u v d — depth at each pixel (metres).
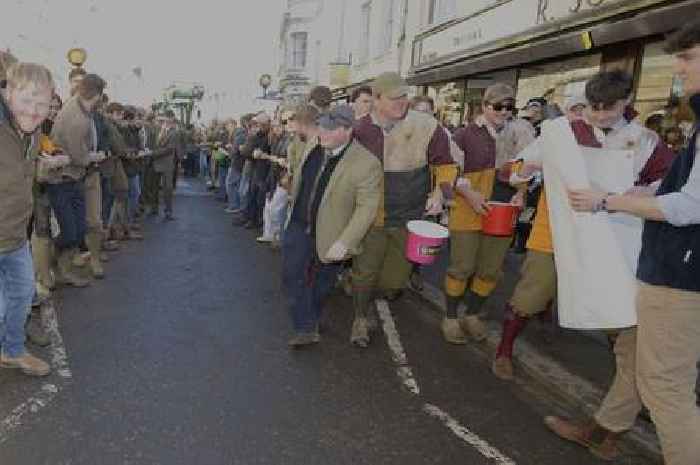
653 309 2.31
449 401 3.56
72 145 4.81
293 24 29.06
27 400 3.14
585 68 7.82
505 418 3.40
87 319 4.46
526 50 8.38
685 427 2.30
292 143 5.86
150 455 2.72
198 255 7.16
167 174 9.78
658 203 2.18
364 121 4.26
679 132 6.11
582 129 3.07
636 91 6.80
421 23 13.86
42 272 4.84
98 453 2.70
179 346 4.08
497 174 4.78
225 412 3.19
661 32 5.75
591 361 4.28
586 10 7.35
